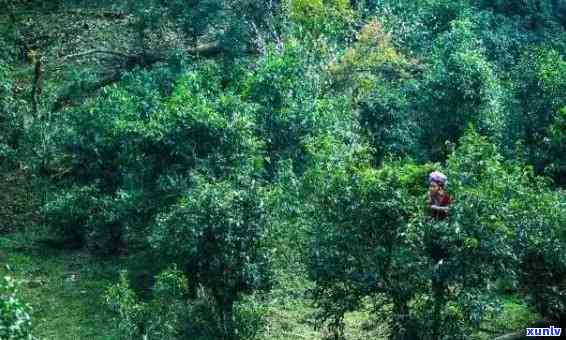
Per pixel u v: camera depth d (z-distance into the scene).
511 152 22.75
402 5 30.11
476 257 14.45
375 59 26.36
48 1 35.38
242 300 17.12
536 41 30.80
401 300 15.45
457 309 15.19
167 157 19.78
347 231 15.23
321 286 16.06
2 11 34.69
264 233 15.88
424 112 25.17
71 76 27.67
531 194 15.94
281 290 18.92
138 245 23.36
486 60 27.52
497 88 24.78
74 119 22.67
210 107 19.88
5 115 25.39
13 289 13.32
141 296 20.31
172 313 16.08
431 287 15.34
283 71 21.73
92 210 22.20
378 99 25.44
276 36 27.09
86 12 35.28
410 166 16.17
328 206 15.42
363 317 19.33
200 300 16.81
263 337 18.38
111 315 19.47
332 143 19.61
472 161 15.67
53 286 20.94
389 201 14.70
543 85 23.27
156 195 19.92
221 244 15.77
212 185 16.17
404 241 14.62
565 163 21.77
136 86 23.45
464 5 30.36
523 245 15.52
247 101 21.56
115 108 22.00
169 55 28.39
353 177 15.23
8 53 29.41
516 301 20.16
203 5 28.31
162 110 20.69
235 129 19.31
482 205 14.52
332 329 16.55
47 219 22.86
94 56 31.95
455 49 25.58
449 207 14.66
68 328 18.89
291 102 21.38
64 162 24.50
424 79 25.75
